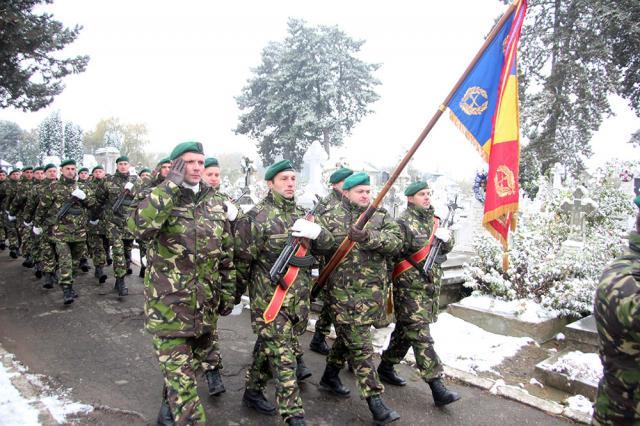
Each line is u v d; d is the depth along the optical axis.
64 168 7.27
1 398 3.85
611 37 18.31
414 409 4.12
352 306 3.87
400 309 4.33
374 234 3.79
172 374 3.19
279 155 39.03
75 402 4.02
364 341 3.85
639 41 17.91
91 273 9.04
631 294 2.06
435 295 4.39
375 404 3.72
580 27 18.22
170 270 3.33
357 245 3.91
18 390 4.04
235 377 4.70
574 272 6.68
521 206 8.19
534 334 5.94
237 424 3.79
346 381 4.70
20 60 12.34
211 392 4.25
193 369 3.38
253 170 12.16
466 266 7.49
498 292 6.89
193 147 3.39
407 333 4.25
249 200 11.75
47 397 4.09
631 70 19.52
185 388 3.16
